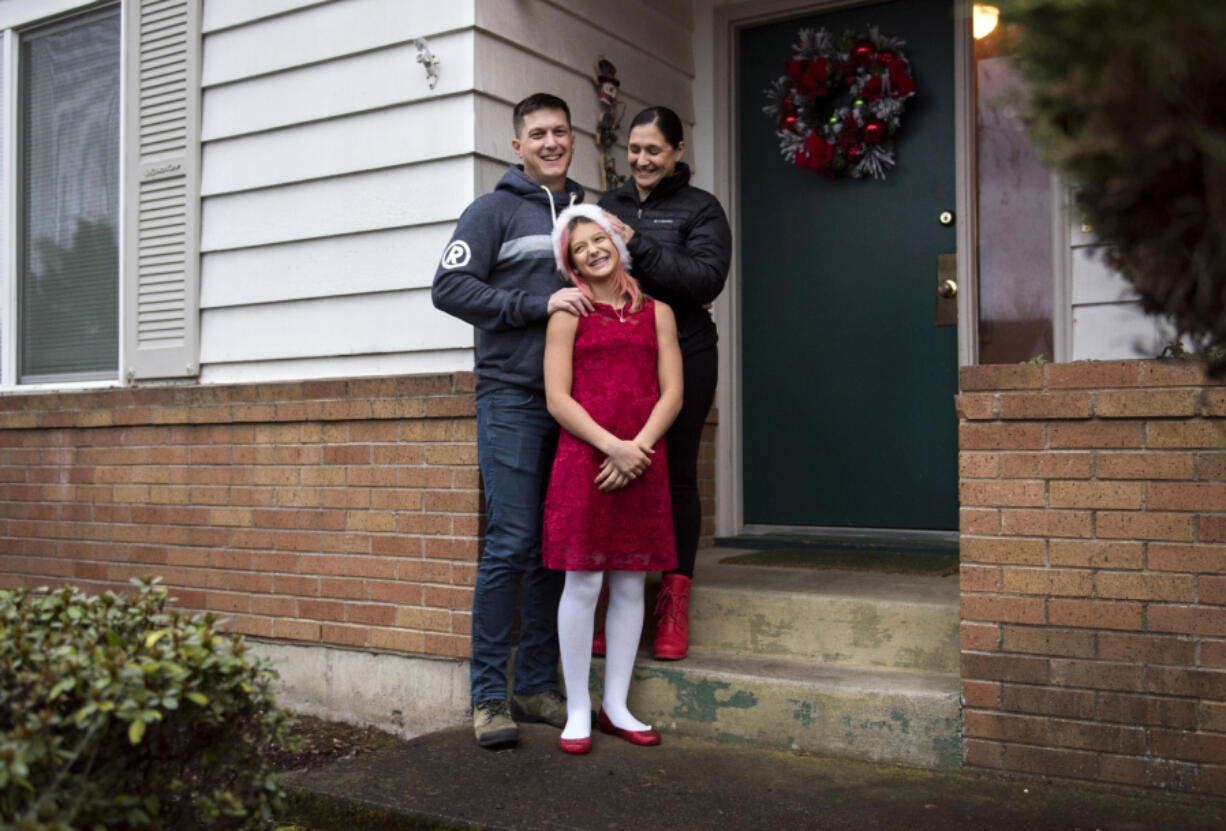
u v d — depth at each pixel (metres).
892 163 4.52
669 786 2.96
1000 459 2.99
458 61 3.77
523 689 3.55
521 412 3.36
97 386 4.78
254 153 4.28
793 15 4.74
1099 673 2.87
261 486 4.20
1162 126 1.23
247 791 2.30
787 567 4.14
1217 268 1.31
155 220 4.55
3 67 5.07
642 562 3.21
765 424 4.83
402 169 3.91
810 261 4.73
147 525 4.51
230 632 4.27
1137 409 2.81
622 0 4.49
